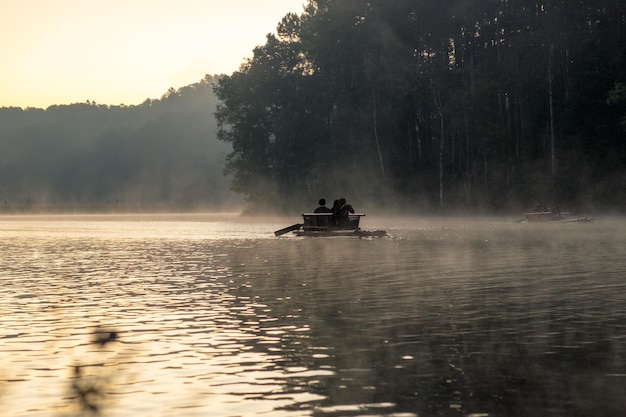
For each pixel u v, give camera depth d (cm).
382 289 1454
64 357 844
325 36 8925
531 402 643
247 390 692
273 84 10212
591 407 628
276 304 1253
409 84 8131
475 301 1266
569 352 845
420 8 8181
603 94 7150
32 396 679
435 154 8688
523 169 7556
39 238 4003
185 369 778
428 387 697
